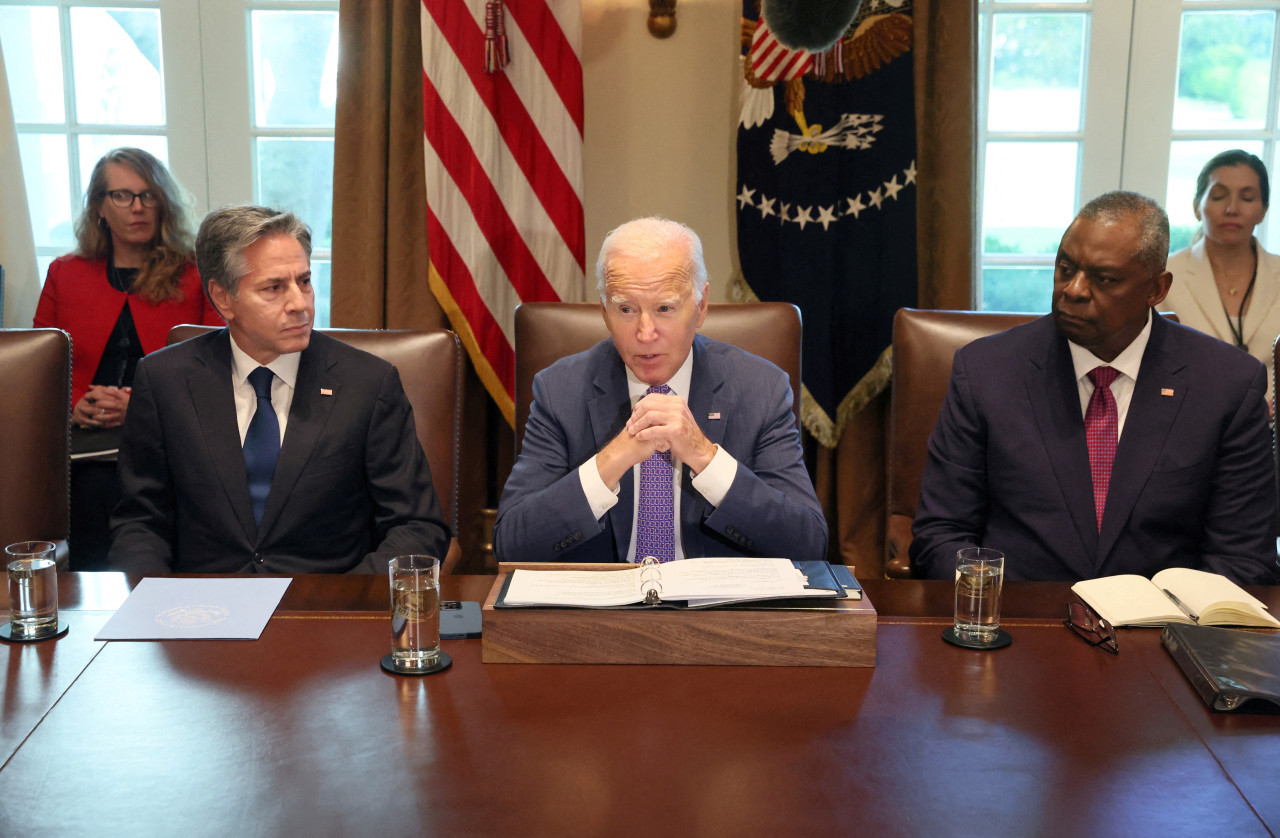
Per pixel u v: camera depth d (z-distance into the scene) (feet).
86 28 10.52
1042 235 10.71
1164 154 10.36
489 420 10.15
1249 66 10.24
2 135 9.95
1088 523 5.84
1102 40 10.19
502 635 4.06
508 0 9.05
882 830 2.99
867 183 9.20
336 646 4.24
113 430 9.02
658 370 5.37
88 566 9.09
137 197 9.10
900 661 4.12
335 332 6.97
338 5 10.19
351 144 9.64
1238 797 3.18
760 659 4.06
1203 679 3.81
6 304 10.09
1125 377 5.92
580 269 9.40
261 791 3.17
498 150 9.21
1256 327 9.23
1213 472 5.82
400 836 2.95
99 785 3.20
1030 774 3.30
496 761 3.34
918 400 6.98
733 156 9.87
